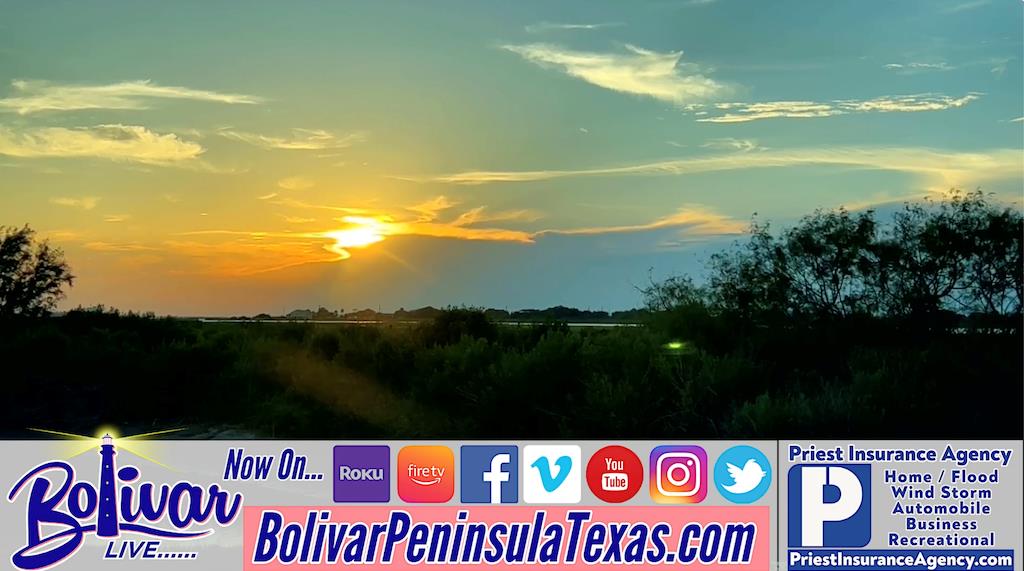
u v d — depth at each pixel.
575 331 23.47
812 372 18.19
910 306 19.00
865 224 19.89
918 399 15.61
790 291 20.12
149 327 38.16
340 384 22.86
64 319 40.22
